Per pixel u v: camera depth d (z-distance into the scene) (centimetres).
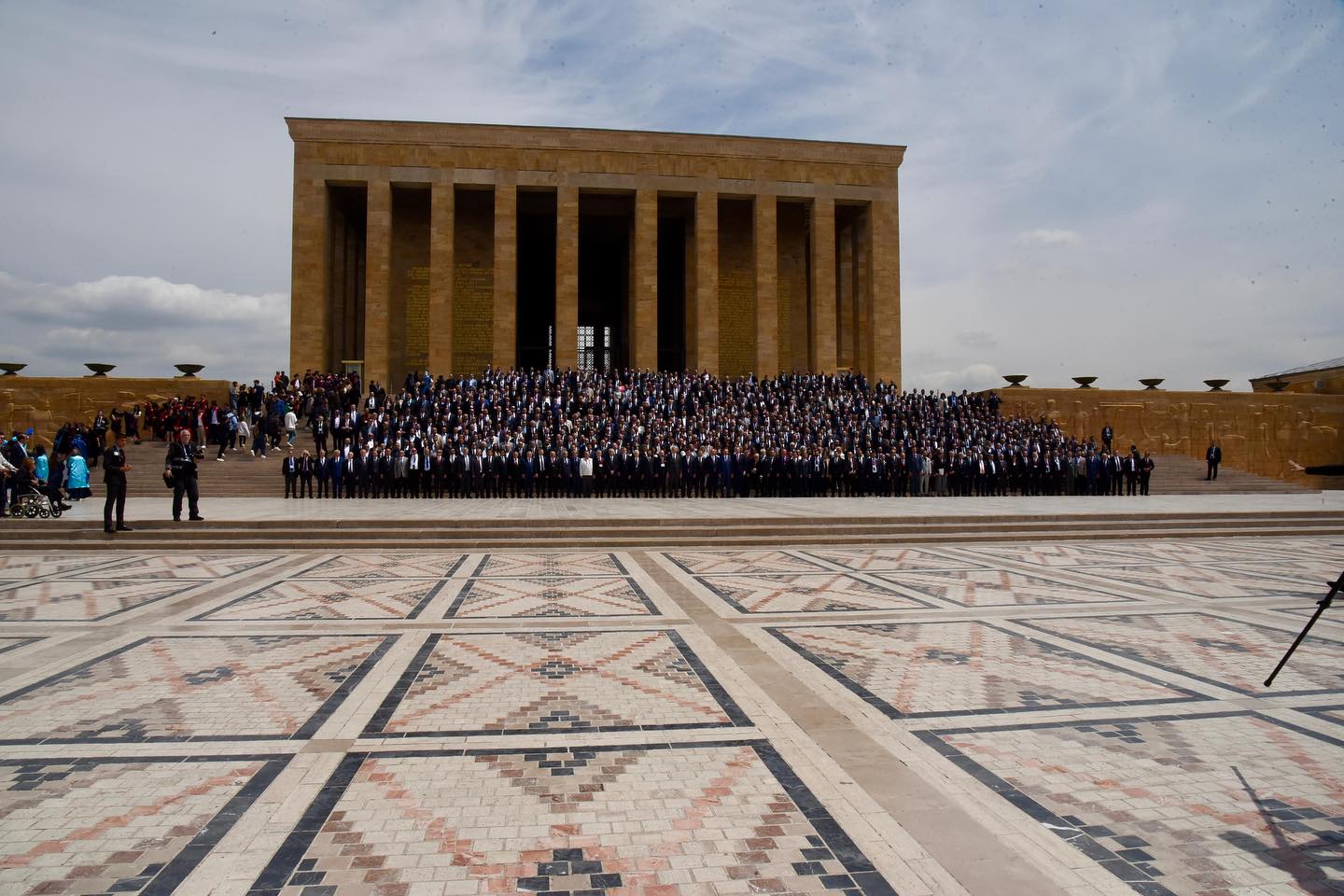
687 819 441
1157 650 812
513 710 621
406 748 543
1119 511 2202
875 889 368
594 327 5950
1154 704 638
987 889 368
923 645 830
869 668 740
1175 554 1644
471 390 3497
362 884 372
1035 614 995
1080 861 394
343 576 1309
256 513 2041
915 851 404
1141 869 387
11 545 1641
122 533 1717
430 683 691
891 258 5006
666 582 1245
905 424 3447
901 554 1623
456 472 2766
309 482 2762
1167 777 498
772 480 2948
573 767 511
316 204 4534
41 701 639
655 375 3888
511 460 2803
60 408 3659
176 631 891
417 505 2400
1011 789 479
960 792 474
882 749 541
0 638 852
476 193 5022
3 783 481
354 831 425
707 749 543
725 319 5294
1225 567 1451
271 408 3350
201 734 567
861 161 5006
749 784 486
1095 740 559
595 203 5053
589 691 671
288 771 503
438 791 476
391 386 4916
